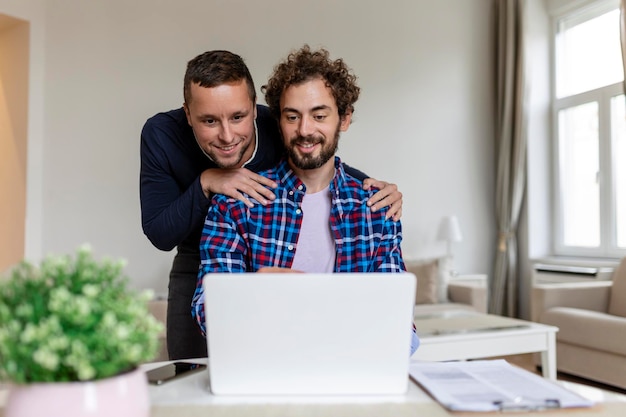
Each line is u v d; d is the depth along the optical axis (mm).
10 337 664
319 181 1427
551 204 5281
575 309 3748
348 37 5047
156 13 4512
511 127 5254
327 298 938
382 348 959
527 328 2936
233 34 4695
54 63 4395
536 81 5254
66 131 4398
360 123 5094
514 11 5211
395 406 910
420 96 5277
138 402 738
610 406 913
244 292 936
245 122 1396
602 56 4844
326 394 969
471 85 5438
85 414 682
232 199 1403
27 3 4293
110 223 4414
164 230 1551
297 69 1294
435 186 5305
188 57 4574
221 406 913
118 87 4441
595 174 4922
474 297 4488
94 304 694
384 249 1443
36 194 4348
